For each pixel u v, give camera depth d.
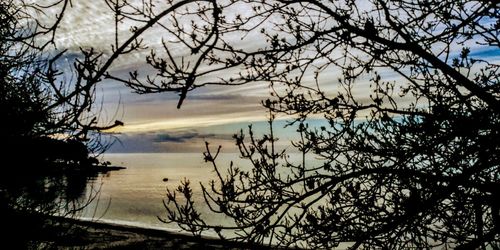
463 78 3.37
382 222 3.47
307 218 3.56
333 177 3.57
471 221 3.58
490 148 3.11
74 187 7.32
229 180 3.44
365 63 3.85
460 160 3.33
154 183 97.00
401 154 3.67
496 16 3.38
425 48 3.70
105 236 18.81
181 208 3.27
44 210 7.16
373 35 3.27
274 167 3.66
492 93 3.66
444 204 3.49
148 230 22.56
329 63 3.82
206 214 32.53
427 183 3.27
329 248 3.53
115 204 55.47
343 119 4.00
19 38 1.78
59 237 7.22
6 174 5.99
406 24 3.36
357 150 3.96
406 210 3.25
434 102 3.65
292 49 3.15
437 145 3.56
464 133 3.28
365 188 3.84
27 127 1.71
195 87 2.30
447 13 3.54
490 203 3.28
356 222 3.68
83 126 1.66
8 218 6.67
